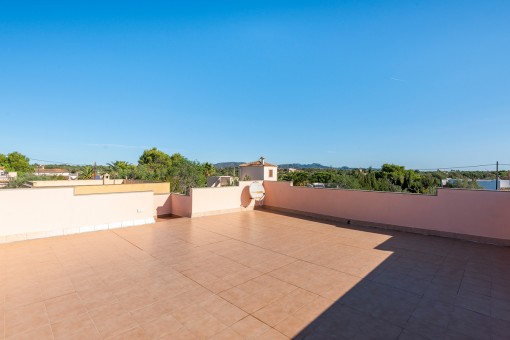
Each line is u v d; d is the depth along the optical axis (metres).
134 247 5.98
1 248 5.82
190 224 8.48
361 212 8.53
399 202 7.75
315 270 4.62
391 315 3.11
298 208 10.44
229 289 3.86
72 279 4.19
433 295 3.64
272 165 32.06
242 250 5.79
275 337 2.67
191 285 3.99
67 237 6.81
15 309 3.25
